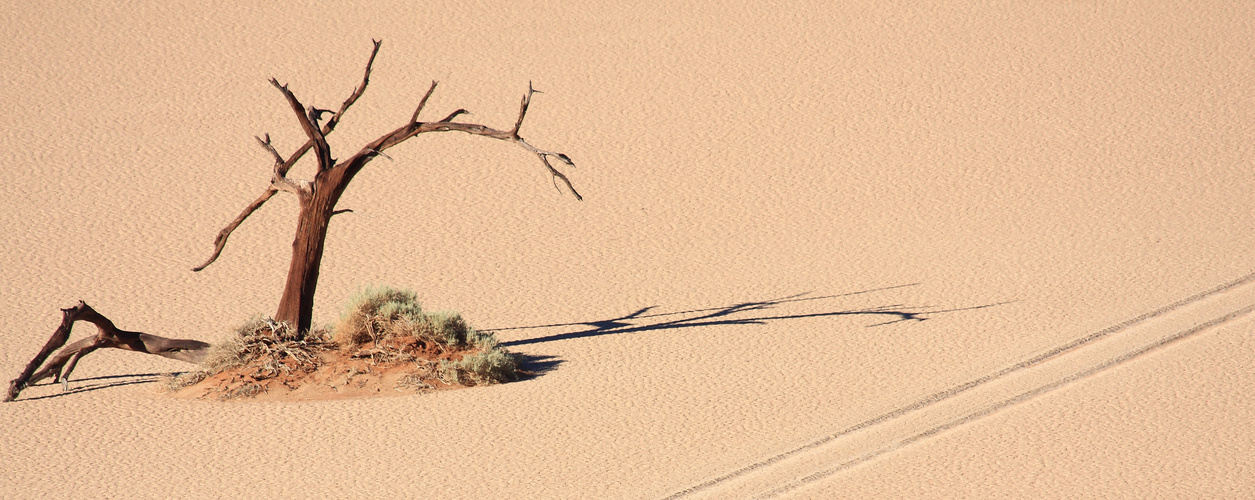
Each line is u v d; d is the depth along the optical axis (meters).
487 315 23.20
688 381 17.67
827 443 14.52
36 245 29.02
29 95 41.72
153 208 32.56
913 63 44.81
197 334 22.33
